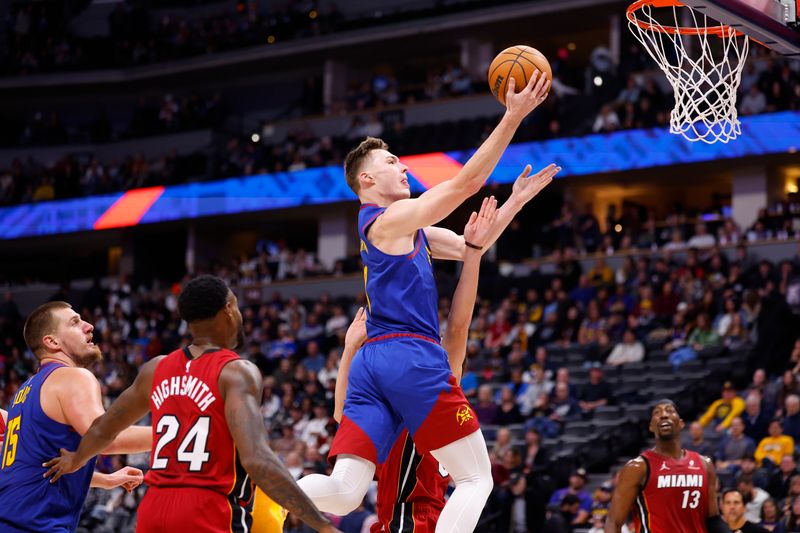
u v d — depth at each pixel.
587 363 16.47
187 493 3.94
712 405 13.98
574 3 25.11
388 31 27.62
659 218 24.41
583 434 14.55
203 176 27.91
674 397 14.86
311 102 28.69
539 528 12.38
